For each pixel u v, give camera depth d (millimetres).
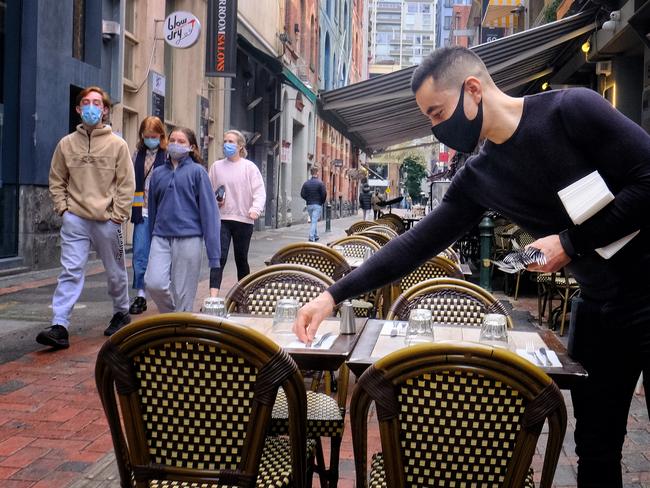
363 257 7461
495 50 13352
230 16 18750
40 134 11500
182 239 6473
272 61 23688
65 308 6434
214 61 18875
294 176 38469
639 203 2115
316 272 4570
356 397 2273
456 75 2316
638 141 2139
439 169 80375
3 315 7957
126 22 15320
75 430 4477
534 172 2324
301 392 2344
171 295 6609
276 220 30609
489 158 2475
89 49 13609
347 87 15016
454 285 4262
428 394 2199
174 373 2334
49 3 11680
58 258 12250
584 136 2199
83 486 3691
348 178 62875
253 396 2289
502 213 2531
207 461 2373
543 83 18969
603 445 2705
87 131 6539
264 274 4574
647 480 3863
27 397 5086
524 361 2115
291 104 33969
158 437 2395
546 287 8680
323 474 3424
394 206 69500
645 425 4750
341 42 59469
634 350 2430
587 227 2180
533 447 2146
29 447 4199
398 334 3414
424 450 2238
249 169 8844
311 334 2592
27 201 11375
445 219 2662
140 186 8297
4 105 10992
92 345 6617
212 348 2291
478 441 2199
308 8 39406
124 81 14914
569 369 2678
